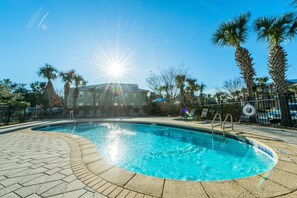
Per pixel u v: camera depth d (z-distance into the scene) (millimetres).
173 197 1942
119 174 2646
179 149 5949
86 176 2590
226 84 27547
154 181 2369
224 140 6109
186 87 23703
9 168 2965
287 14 7020
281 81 7250
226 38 9227
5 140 5543
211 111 11539
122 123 13180
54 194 2064
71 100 31969
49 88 21047
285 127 6500
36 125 10664
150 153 5551
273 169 2625
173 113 21016
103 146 6637
